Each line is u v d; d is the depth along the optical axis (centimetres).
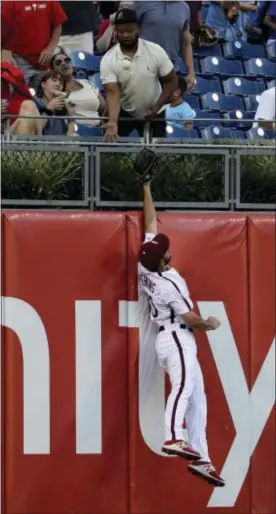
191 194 2900
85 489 2709
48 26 3169
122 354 2734
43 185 2825
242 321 2780
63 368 2717
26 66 3194
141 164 2692
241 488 2755
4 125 2984
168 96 2984
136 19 2934
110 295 2734
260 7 4200
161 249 2608
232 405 2766
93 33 3534
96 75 3453
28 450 2698
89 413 2719
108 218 2739
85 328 2727
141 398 2727
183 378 2578
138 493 2719
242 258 2789
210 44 4031
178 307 2589
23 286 2709
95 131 3184
